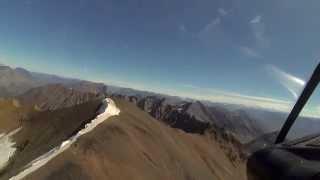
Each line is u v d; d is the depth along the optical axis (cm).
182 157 16000
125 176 10731
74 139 11681
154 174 12525
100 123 14000
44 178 9244
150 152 14050
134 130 15188
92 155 10762
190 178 14750
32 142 18200
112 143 12319
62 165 9769
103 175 9919
